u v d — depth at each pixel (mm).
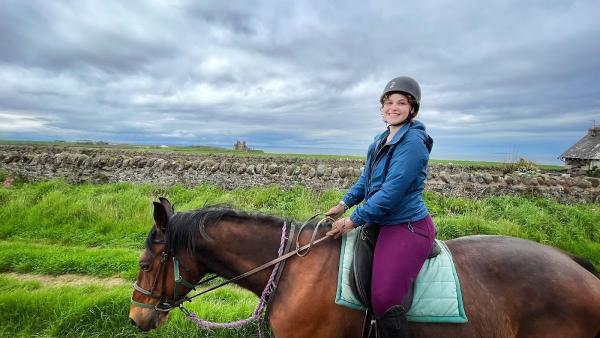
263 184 12203
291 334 2312
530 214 8922
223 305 4660
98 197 9953
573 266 2449
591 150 29094
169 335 3957
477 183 11555
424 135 2268
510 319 2312
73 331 3998
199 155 23125
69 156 13797
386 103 2371
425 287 2273
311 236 2510
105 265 6215
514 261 2443
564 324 2273
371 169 2498
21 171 13945
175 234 2457
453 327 2238
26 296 4477
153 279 2498
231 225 2586
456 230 7816
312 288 2295
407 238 2240
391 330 2174
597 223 8648
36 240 7672
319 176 11938
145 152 23797
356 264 2271
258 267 2490
